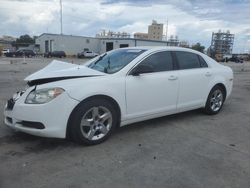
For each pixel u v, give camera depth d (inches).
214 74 251.1
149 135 198.5
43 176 137.3
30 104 163.8
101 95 176.2
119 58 207.9
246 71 1024.9
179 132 206.7
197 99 238.1
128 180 135.6
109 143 181.3
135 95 192.5
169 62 217.8
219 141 190.7
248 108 293.7
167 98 212.5
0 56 2154.3
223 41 3745.1
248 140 194.9
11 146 172.7
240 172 146.4
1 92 356.2
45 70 192.1
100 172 142.6
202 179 138.3
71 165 149.3
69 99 164.6
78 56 2338.8
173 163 154.7
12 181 132.1
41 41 2842.0
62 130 165.3
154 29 4264.3
